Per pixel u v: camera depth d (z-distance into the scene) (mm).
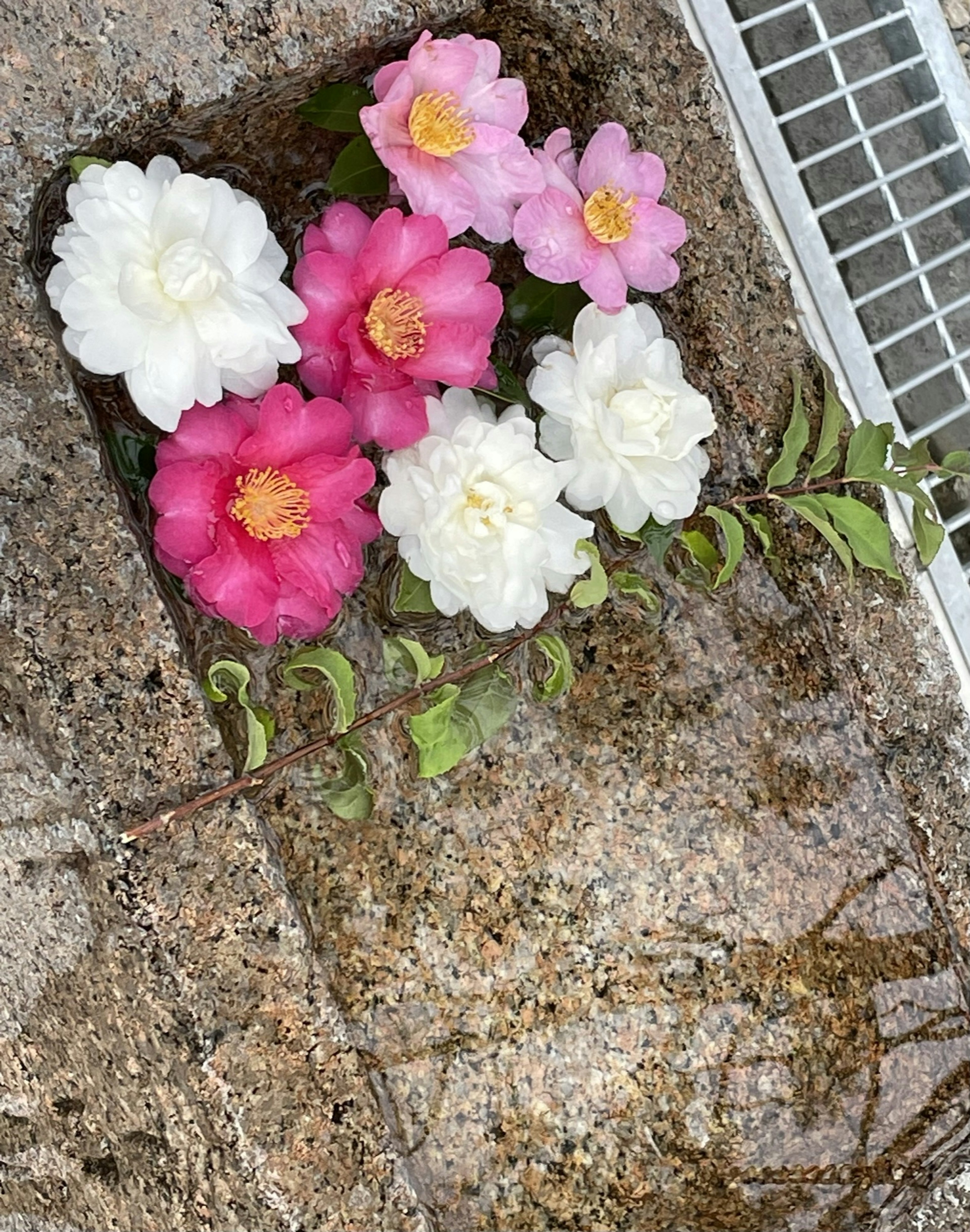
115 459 544
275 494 509
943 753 641
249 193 582
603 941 589
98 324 495
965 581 698
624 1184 582
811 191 761
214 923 517
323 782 567
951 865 638
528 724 596
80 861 528
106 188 494
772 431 618
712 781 607
